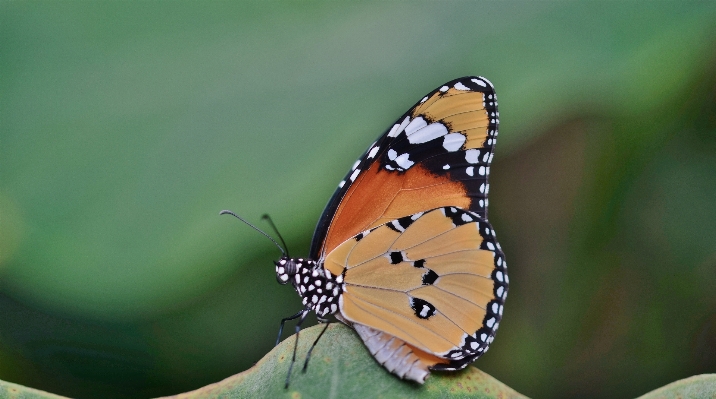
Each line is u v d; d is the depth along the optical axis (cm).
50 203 73
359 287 75
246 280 78
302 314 76
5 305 77
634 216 77
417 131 75
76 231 73
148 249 73
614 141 76
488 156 75
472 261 75
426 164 75
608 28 74
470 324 75
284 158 73
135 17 74
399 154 75
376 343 73
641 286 77
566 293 77
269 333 78
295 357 73
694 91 75
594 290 77
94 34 74
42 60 74
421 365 73
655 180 78
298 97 74
